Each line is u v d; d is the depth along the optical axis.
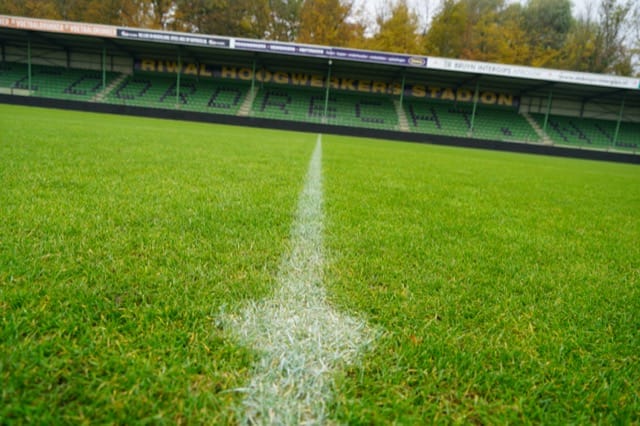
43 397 0.64
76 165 3.04
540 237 2.09
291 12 28.72
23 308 0.88
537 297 1.23
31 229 1.45
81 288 1.00
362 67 19.22
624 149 20.08
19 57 21.38
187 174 3.07
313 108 21.67
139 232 1.52
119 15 25.66
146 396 0.66
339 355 0.82
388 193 3.10
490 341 0.92
